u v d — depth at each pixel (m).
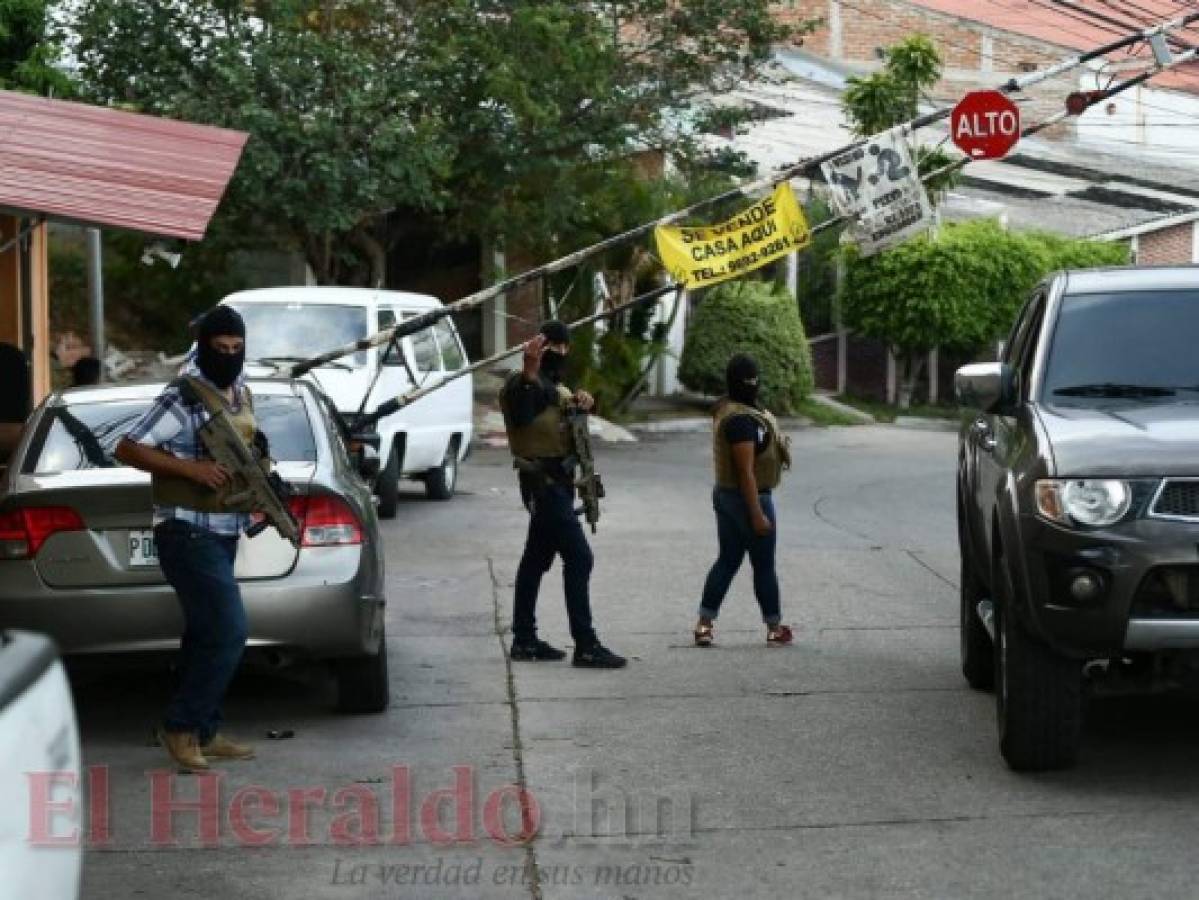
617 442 29.83
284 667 9.96
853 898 6.68
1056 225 38.31
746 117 30.47
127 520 8.98
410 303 19.91
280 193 25.30
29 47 20.20
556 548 11.21
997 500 8.38
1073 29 42.78
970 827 7.55
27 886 3.66
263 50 25.02
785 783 8.32
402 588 14.38
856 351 37.50
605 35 28.25
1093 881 6.80
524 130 27.53
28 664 4.02
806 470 26.06
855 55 43.31
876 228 14.09
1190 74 41.94
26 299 18.88
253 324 18.75
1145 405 8.58
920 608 13.41
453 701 10.15
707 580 11.86
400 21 27.47
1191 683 7.91
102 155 13.15
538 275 13.47
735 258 13.91
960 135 14.19
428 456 19.91
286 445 9.71
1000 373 8.97
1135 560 7.59
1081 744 8.95
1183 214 38.41
